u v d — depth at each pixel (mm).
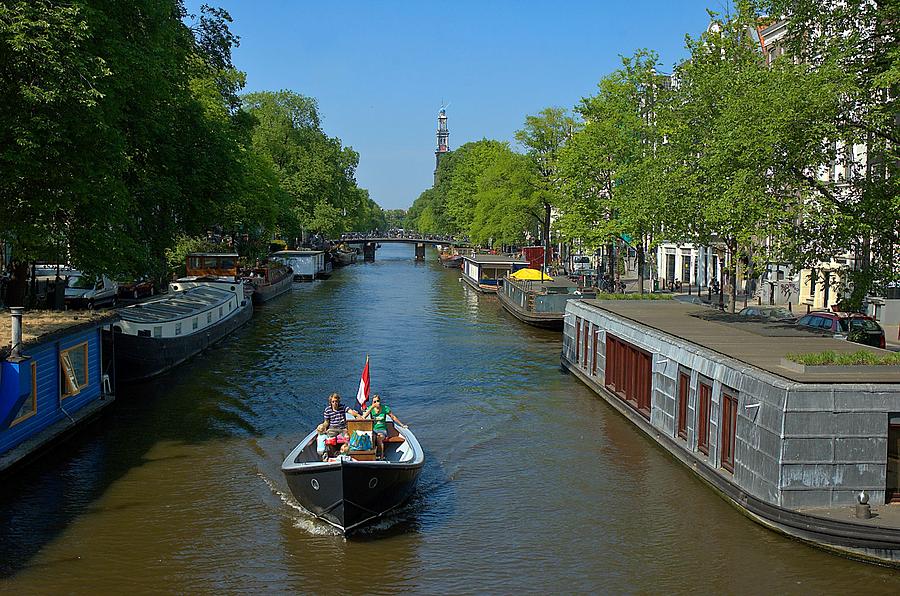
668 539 15586
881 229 19328
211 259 55562
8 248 33562
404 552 15219
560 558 14953
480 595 13594
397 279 82812
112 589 13625
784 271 45562
